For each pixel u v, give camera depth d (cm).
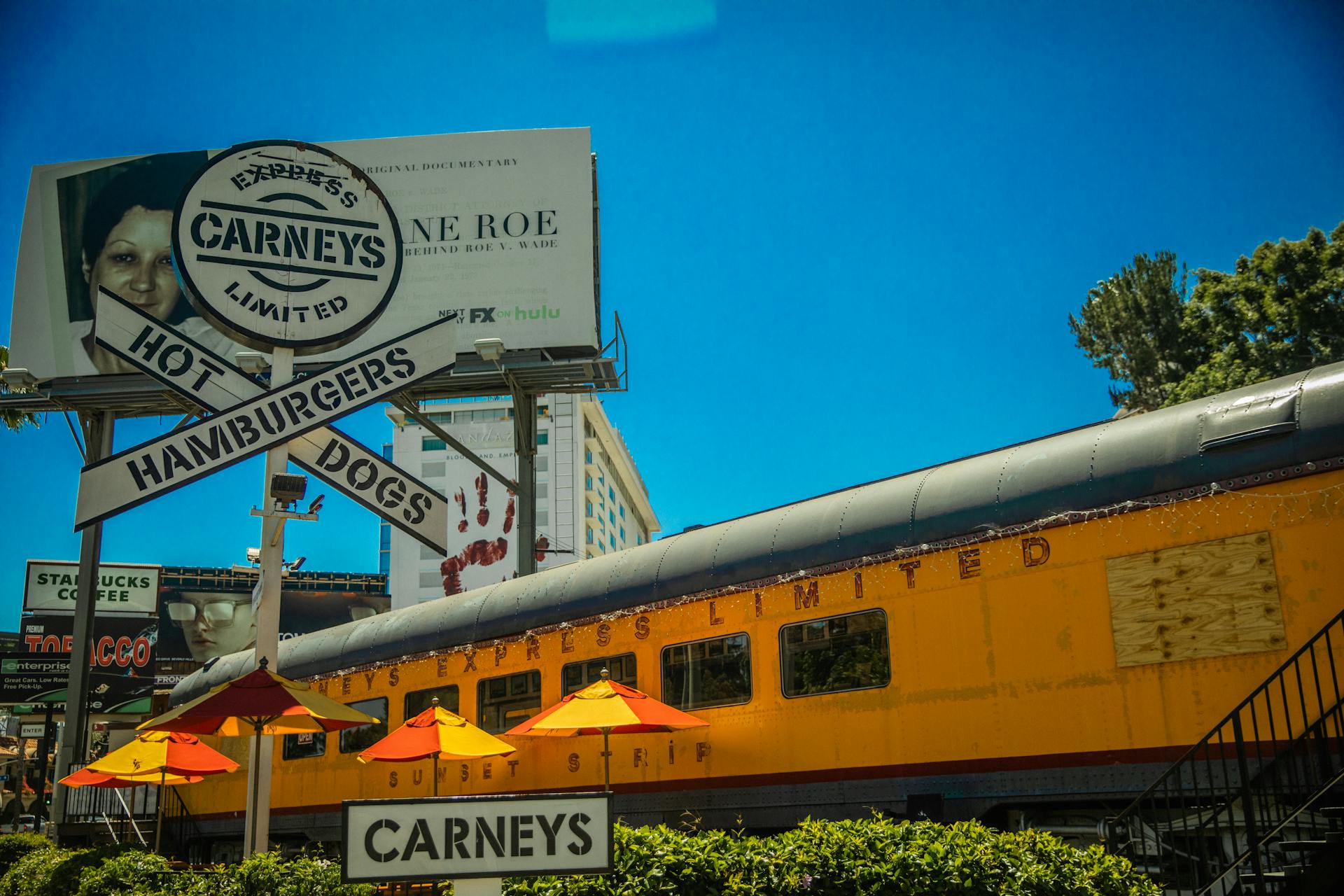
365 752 1246
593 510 10000
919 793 957
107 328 1120
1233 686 805
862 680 1017
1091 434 933
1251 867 772
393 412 9556
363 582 6328
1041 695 898
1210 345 3678
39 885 1222
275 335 1159
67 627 3822
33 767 5659
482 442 9431
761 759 1080
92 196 2595
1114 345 3888
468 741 1205
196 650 5162
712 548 1177
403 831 482
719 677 1138
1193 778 764
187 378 1130
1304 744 760
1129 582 867
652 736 1187
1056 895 600
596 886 627
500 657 1373
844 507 1073
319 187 1196
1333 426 789
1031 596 918
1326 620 770
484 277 2450
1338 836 714
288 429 1130
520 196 2481
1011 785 902
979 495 967
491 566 9212
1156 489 862
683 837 670
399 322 2455
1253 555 810
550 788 1278
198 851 1844
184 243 1150
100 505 1057
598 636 1265
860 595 1030
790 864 636
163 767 1448
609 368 2406
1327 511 784
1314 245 3325
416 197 2503
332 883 824
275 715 1092
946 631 964
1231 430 838
